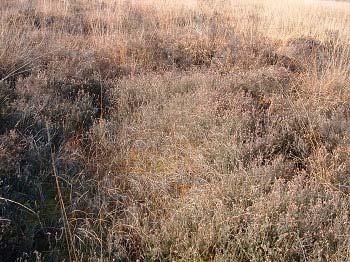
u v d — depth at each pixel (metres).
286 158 4.51
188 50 8.20
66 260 3.07
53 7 11.01
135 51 7.88
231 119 4.81
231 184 3.73
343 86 6.14
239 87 6.13
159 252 3.06
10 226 3.13
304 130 4.94
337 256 2.95
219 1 13.12
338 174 4.00
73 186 3.89
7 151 3.88
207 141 4.55
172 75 6.68
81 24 9.86
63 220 3.25
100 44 7.97
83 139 4.84
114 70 7.09
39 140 4.48
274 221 3.25
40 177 3.92
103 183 3.95
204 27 9.38
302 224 3.21
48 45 7.50
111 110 5.65
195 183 4.01
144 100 5.79
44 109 5.02
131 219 3.42
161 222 3.32
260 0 14.53
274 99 5.70
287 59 8.01
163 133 4.90
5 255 2.95
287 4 12.91
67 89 5.86
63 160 4.17
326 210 3.35
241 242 3.10
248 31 9.41
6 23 7.84
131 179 3.99
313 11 12.54
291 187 3.64
